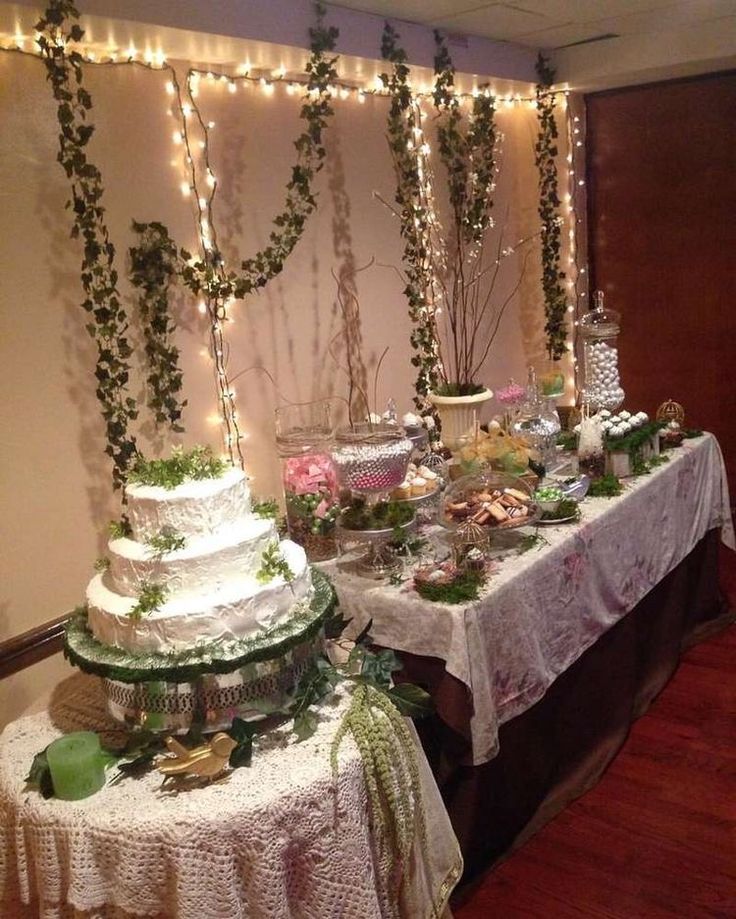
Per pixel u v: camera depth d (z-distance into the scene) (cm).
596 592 270
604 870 237
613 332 341
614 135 457
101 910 164
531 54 414
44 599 254
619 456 306
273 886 161
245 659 171
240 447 312
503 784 239
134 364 273
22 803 168
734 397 454
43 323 247
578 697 271
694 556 359
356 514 238
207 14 251
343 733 180
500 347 461
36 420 248
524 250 469
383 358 373
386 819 181
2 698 243
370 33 316
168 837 157
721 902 223
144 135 270
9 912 177
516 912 225
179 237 284
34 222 242
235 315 306
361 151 352
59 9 216
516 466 287
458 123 411
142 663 171
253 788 166
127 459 263
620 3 335
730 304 443
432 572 234
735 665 338
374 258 363
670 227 452
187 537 179
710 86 422
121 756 177
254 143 306
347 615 233
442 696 215
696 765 278
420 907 191
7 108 233
